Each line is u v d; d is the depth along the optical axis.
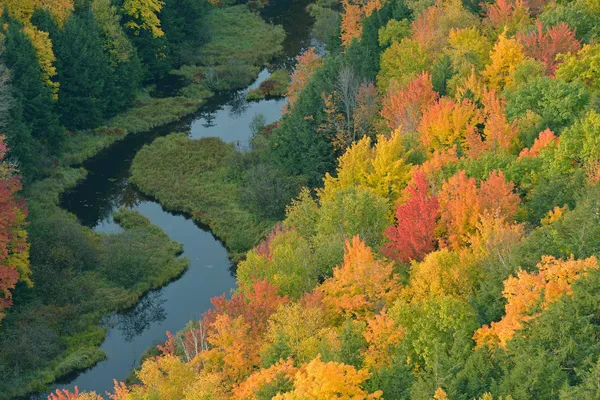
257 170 86.06
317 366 36.34
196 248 80.94
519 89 69.62
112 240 78.88
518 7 91.94
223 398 44.00
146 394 45.72
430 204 54.75
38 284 71.31
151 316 70.88
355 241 50.66
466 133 69.06
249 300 53.81
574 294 37.00
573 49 79.38
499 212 51.28
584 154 55.56
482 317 43.38
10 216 67.25
